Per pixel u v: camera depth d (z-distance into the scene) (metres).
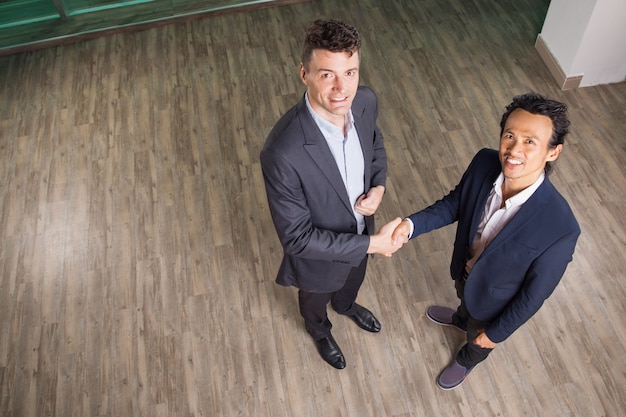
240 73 4.30
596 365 2.78
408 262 3.21
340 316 3.04
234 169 3.69
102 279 3.25
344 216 2.03
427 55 4.29
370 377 2.84
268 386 2.85
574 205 3.34
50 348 3.02
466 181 2.04
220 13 4.75
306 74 1.66
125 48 4.58
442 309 2.97
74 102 4.21
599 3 3.45
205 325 3.06
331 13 4.69
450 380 2.74
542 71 4.12
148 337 3.03
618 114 3.80
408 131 3.80
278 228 1.94
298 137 1.78
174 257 3.31
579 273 3.07
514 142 1.65
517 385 2.75
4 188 3.70
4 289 3.24
